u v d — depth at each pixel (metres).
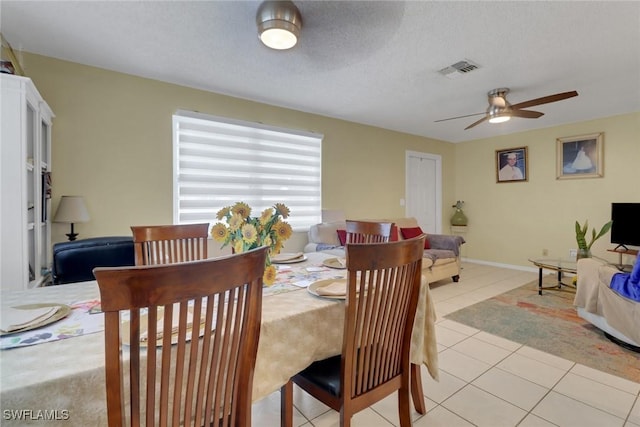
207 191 3.46
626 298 2.27
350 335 1.13
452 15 2.02
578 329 2.76
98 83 2.84
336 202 4.51
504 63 2.69
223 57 2.63
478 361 2.24
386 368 1.30
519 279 4.60
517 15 2.01
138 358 0.66
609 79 3.04
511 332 2.72
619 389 1.89
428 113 4.22
